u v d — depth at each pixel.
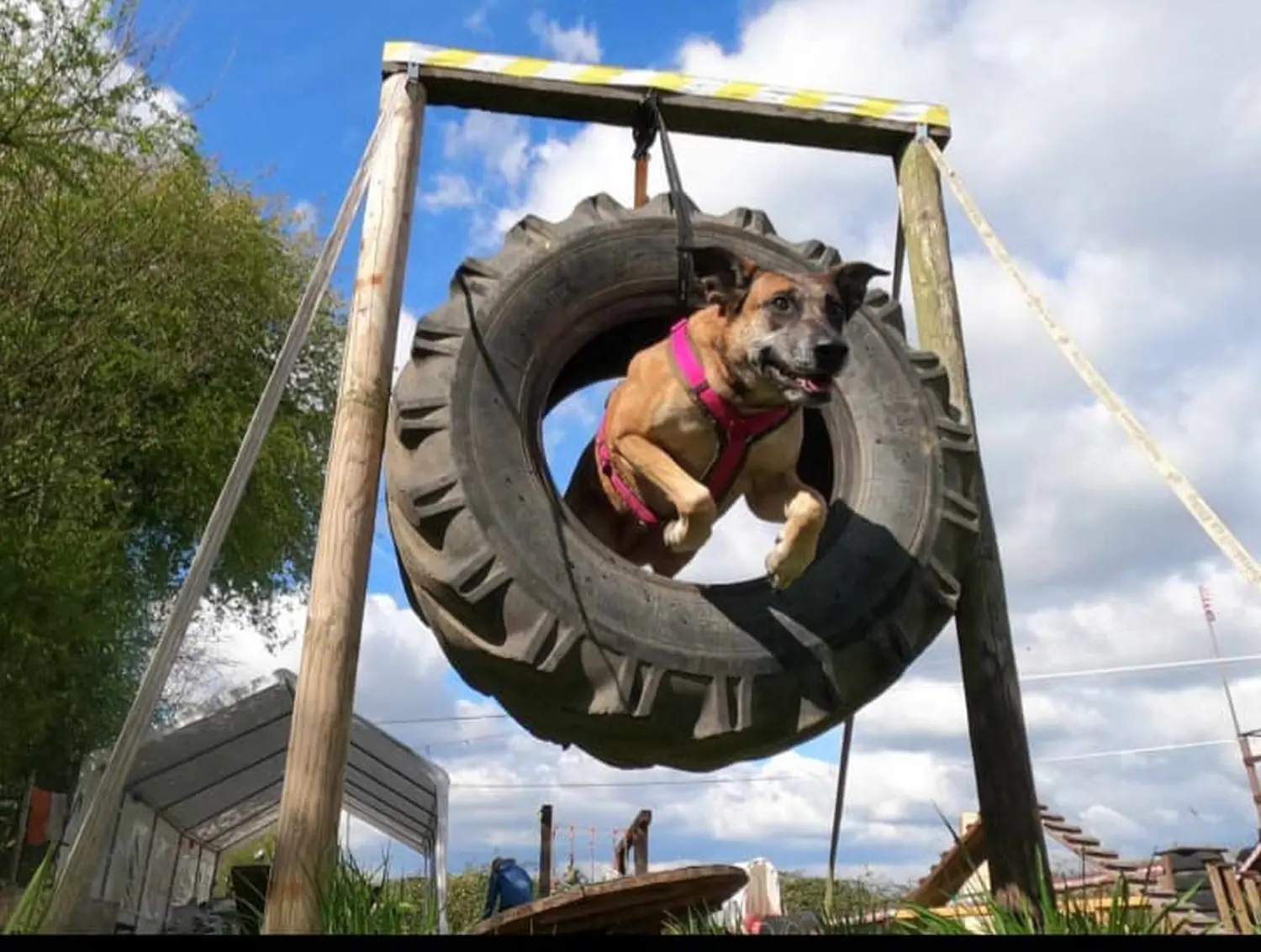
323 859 2.21
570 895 2.41
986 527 2.92
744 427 2.48
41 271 8.19
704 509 2.33
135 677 9.77
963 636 2.88
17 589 7.97
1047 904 2.10
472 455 2.37
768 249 2.89
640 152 3.22
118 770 2.02
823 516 2.32
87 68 8.02
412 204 2.91
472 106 3.11
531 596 2.24
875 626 2.40
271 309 11.05
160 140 9.37
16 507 8.18
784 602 2.38
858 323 2.81
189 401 10.09
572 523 2.42
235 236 10.38
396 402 2.46
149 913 9.70
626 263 2.77
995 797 2.72
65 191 8.54
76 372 8.48
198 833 11.76
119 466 9.86
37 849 8.50
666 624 2.29
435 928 2.26
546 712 2.31
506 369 2.53
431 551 2.35
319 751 2.29
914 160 3.32
